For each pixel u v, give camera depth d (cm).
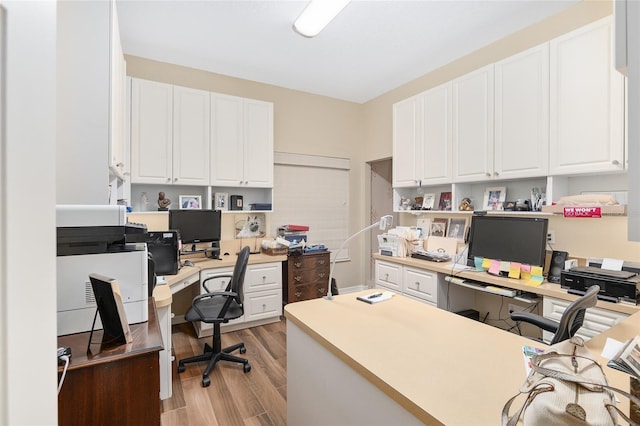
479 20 267
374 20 267
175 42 301
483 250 268
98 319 139
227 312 250
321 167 448
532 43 274
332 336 134
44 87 55
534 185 266
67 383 111
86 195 180
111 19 185
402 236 327
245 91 389
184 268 284
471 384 98
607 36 204
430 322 150
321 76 383
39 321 53
